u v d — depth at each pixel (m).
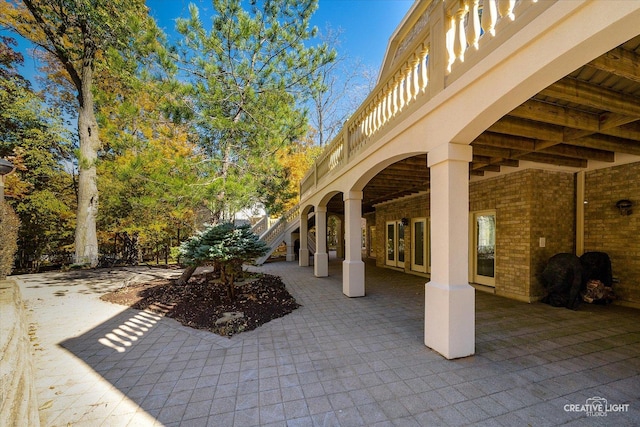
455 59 3.01
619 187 5.27
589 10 1.78
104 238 14.18
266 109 8.66
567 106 3.13
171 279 8.27
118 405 2.47
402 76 4.04
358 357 3.32
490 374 2.90
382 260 11.59
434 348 3.46
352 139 6.20
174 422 2.24
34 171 12.12
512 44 2.27
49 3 10.04
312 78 9.73
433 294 3.45
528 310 5.10
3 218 5.68
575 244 5.97
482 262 6.97
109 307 5.58
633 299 5.11
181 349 3.62
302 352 3.48
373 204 12.05
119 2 9.74
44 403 2.50
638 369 2.98
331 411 2.35
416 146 3.68
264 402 2.49
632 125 3.52
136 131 9.47
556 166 5.57
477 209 6.94
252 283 7.34
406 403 2.44
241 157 8.67
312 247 16.47
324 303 5.80
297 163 15.99
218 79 8.26
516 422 2.19
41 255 13.88
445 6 3.12
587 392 2.57
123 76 7.97
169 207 8.38
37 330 4.36
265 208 9.35
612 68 2.19
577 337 3.84
